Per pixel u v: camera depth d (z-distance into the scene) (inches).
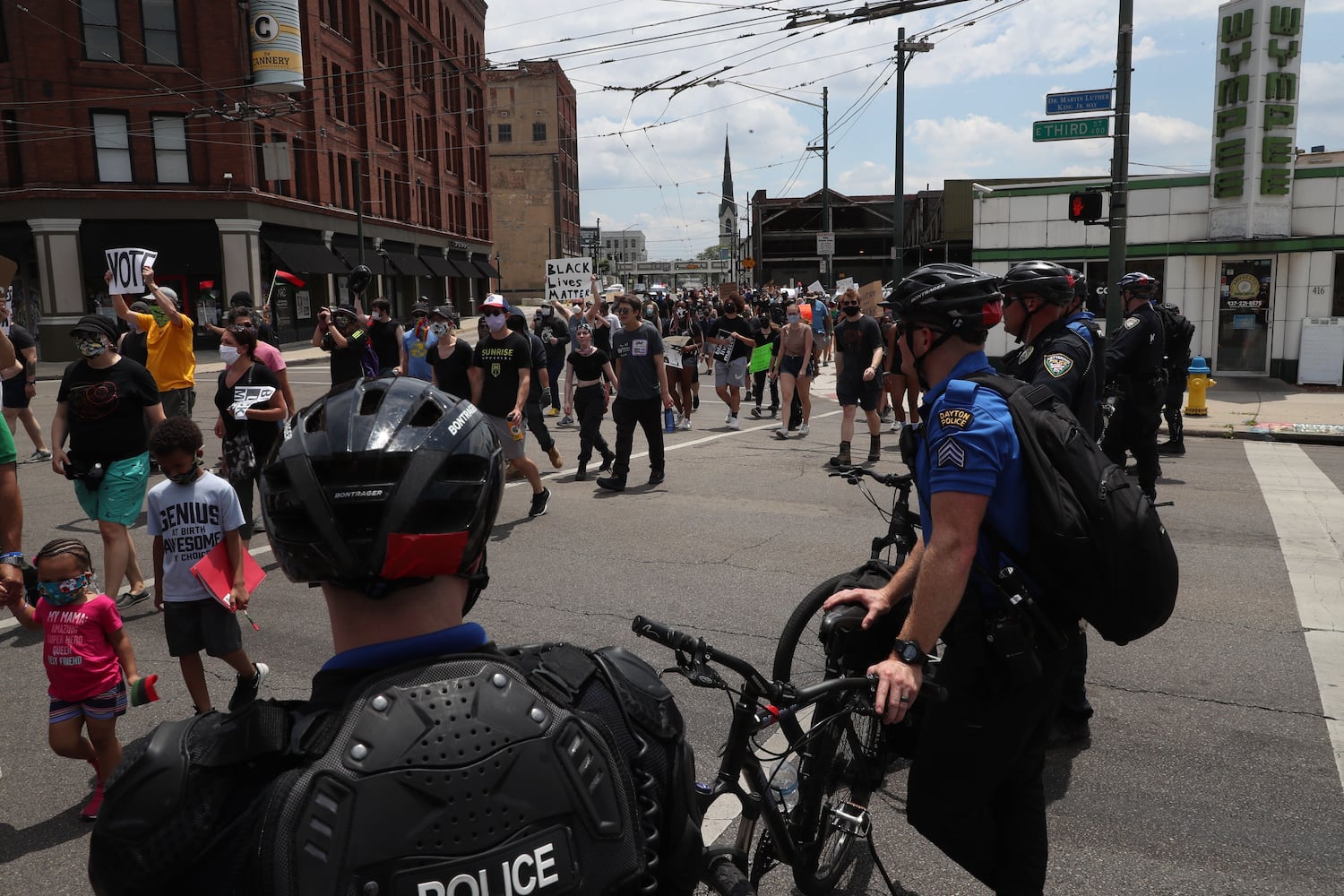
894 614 124.0
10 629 228.1
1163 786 149.2
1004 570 93.0
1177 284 719.7
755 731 92.0
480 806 42.1
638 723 50.7
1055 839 134.9
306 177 1418.6
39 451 455.2
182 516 166.7
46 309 1161.4
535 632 218.8
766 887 125.2
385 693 44.3
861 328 408.8
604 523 322.3
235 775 42.9
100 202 1166.3
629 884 46.0
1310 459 445.1
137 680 150.9
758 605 236.5
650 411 375.9
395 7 1705.2
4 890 127.3
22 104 1135.6
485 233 2301.9
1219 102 689.6
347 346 407.8
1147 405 316.2
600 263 3115.2
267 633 221.6
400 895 40.6
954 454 89.4
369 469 46.4
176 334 346.6
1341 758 157.3
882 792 148.8
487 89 3176.7
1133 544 89.0
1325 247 679.1
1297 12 659.4
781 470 416.8
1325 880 124.6
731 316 546.3
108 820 42.9
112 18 1165.1
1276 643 207.9
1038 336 164.4
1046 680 96.1
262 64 1227.2
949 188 1512.1
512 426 323.6
